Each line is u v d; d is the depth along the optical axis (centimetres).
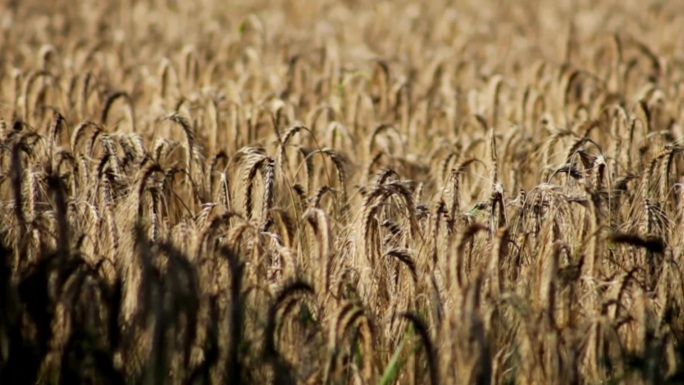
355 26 5044
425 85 3512
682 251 1659
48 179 1498
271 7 5562
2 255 1368
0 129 1875
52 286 1449
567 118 2900
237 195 1747
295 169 2248
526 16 5603
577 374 1363
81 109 2642
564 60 3931
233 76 3494
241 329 1387
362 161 2528
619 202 1889
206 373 1345
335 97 2928
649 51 3434
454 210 1705
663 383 1416
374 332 1385
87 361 1383
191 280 1328
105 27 4825
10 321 1373
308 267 1595
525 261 1619
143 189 1548
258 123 2562
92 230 1595
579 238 1631
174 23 4638
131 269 1431
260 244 1523
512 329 1468
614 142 2241
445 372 1362
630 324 1496
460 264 1364
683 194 1742
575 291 1438
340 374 1388
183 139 2341
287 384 1330
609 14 5697
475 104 3094
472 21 5375
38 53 3631
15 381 1387
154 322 1315
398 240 1694
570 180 1748
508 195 2128
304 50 4181
